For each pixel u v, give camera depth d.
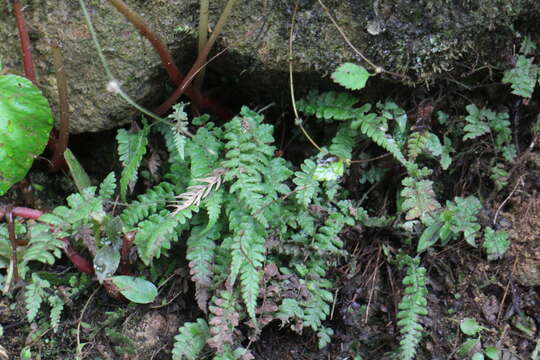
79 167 0.82
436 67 0.77
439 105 0.83
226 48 0.79
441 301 0.82
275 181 0.79
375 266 0.83
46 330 0.79
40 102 0.76
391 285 0.82
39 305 0.78
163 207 0.81
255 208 0.76
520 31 0.78
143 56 0.78
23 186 0.84
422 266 0.83
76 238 0.78
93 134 0.87
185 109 0.87
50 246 0.76
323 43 0.77
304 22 0.77
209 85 0.88
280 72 0.80
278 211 0.79
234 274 0.74
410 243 0.83
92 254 0.78
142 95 0.81
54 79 0.80
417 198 0.79
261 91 0.85
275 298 0.79
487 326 0.80
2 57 0.80
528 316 0.80
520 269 0.80
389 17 0.76
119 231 0.78
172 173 0.81
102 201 0.80
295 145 0.88
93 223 0.78
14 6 0.76
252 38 0.78
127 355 0.79
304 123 0.86
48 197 0.87
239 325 0.79
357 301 0.82
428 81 0.79
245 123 0.79
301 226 0.80
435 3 0.75
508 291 0.80
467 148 0.84
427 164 0.85
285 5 0.77
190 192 0.76
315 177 0.79
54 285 0.81
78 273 0.82
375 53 0.77
